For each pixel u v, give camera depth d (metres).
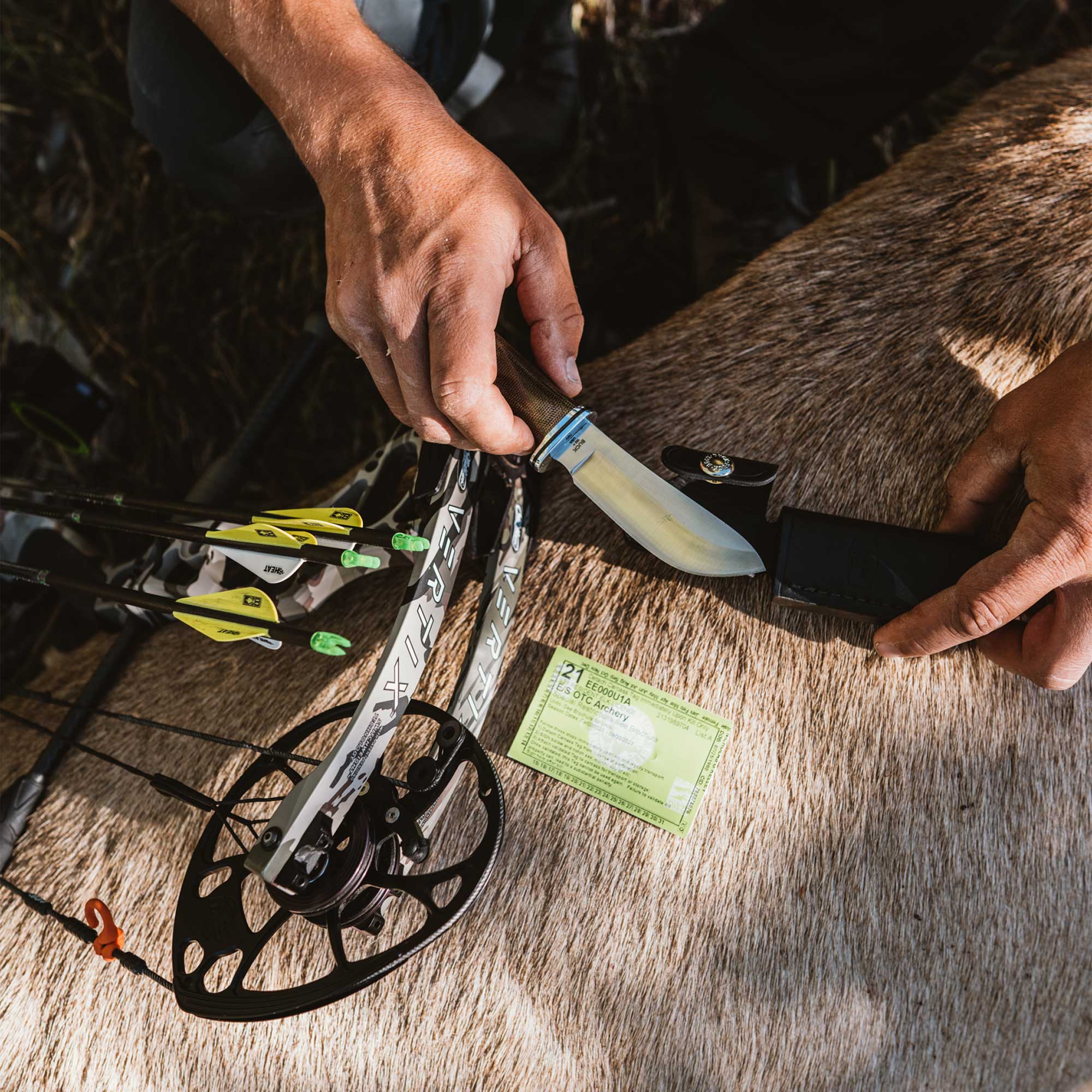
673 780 1.03
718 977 1.02
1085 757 1.03
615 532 1.13
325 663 1.15
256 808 1.09
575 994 1.02
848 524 1.00
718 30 1.51
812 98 1.50
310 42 0.93
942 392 1.13
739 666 1.06
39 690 1.43
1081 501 0.85
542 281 0.93
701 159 1.69
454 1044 1.03
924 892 1.03
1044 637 0.93
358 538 0.77
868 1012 1.03
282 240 1.96
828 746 1.04
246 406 1.98
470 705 0.97
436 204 0.86
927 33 1.37
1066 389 0.90
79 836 1.14
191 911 0.87
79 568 1.47
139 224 1.99
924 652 0.98
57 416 1.53
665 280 1.95
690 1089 1.02
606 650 1.08
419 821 0.86
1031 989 1.04
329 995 0.76
